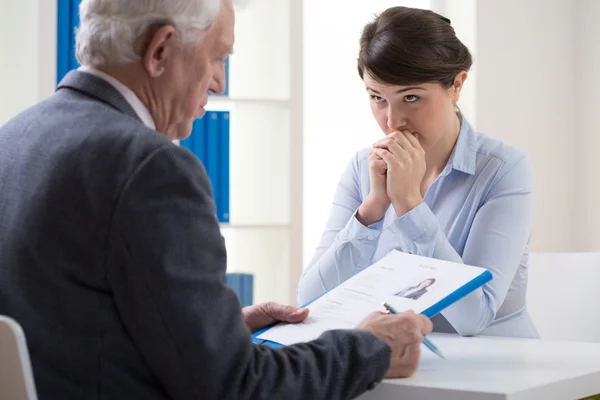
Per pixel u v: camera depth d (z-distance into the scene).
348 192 2.17
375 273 1.54
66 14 2.85
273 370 1.11
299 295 1.99
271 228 3.07
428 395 1.19
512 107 3.70
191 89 1.25
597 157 3.69
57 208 1.06
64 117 1.14
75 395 1.06
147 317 1.03
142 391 1.06
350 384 1.17
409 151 1.85
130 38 1.18
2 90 2.92
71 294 1.05
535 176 3.74
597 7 3.69
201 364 1.04
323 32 3.70
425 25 1.81
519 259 1.88
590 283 2.33
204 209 1.08
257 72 3.16
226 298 1.09
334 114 3.70
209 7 1.23
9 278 1.07
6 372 0.93
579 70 3.78
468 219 1.94
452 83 1.88
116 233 1.03
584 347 1.56
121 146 1.07
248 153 3.19
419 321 1.29
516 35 3.70
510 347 1.57
